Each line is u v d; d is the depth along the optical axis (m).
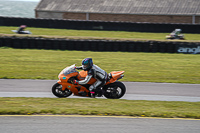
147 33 89.12
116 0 116.75
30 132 17.06
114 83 26.48
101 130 17.69
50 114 20.30
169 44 61.16
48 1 118.75
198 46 60.84
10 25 91.62
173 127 18.59
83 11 110.69
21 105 22.28
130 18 108.38
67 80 25.61
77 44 61.09
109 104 23.59
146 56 56.00
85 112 20.69
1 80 33.88
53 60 48.59
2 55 51.72
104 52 59.84
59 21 92.25
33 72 38.91
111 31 90.81
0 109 20.75
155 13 105.56
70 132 17.23
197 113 21.41
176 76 38.97
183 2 110.31
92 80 26.02
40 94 28.16
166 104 24.56
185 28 90.69
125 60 50.66
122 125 18.62
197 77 38.69
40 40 60.75
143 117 20.33
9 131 17.14
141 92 30.17
